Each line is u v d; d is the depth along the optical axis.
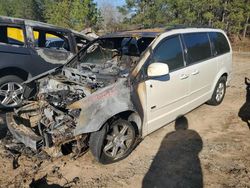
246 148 4.45
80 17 27.58
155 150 4.38
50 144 3.54
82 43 7.19
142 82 3.99
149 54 4.13
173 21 25.06
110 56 4.75
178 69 4.59
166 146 4.50
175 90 4.56
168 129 5.13
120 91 3.77
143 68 4.03
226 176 3.72
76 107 3.55
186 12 25.09
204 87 5.48
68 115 3.64
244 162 4.05
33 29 6.11
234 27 28.52
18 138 3.77
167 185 3.54
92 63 4.78
